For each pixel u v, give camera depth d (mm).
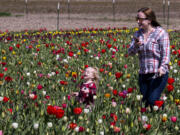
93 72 11820
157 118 10250
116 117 9586
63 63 19578
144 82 11320
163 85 11047
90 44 28766
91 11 91812
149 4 109125
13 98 12359
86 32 40344
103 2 119125
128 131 9328
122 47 26672
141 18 10938
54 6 105000
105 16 77438
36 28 53188
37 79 15664
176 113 10523
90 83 11758
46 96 11969
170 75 16625
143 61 11195
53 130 9117
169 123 10211
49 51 25078
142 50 11086
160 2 114750
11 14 83188
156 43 10867
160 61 10992
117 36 36375
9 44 28734
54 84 14297
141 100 11562
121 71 17594
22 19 68312
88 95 11633
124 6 104500
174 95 13336
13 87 13820
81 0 128375
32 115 10047
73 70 17812
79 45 27234
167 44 10711
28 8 98875
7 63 19891
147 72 11047
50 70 18281
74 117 10312
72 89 13648
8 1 121375
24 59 21766
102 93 12758
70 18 71938
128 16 76750
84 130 8984
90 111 10609
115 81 14812
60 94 12977
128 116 10289
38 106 10930
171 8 97500
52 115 10000
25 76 16078
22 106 11125
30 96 10883
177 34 40031
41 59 21453
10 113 10164
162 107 11375
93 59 21109
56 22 62656
